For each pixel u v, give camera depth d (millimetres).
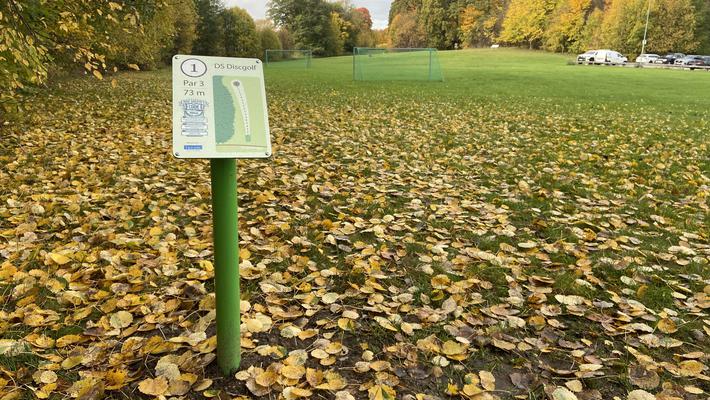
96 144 6918
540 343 2443
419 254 3471
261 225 3996
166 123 9367
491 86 21562
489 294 2955
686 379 2193
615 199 4891
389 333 2539
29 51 4414
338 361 2311
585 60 42219
